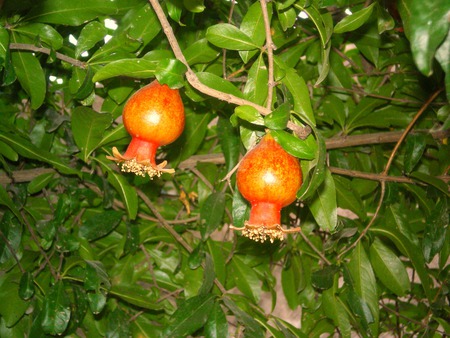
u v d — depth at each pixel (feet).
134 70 1.35
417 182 2.21
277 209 1.25
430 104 2.36
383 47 2.27
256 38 1.48
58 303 1.91
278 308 3.16
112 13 1.71
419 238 2.51
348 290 2.05
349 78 2.35
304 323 2.45
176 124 1.30
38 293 2.05
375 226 2.19
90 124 1.77
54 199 2.30
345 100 2.46
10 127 2.06
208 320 1.86
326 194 1.57
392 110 2.34
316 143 1.33
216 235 3.05
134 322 2.23
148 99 1.29
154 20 1.66
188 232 2.37
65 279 2.05
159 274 2.31
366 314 2.02
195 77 1.27
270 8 1.48
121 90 1.81
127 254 2.28
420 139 2.05
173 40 1.26
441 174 2.31
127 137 1.91
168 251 2.38
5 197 1.93
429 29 0.76
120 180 1.96
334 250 2.29
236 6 1.94
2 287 2.03
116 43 1.68
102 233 2.13
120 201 2.24
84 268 2.06
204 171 2.26
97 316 2.20
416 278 3.12
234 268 2.31
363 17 1.56
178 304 2.24
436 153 2.46
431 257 2.12
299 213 2.29
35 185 2.08
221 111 2.14
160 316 2.26
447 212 2.14
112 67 1.34
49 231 2.00
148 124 1.28
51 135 2.13
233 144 2.16
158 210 2.36
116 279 2.23
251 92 1.48
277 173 1.22
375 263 2.21
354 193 2.26
